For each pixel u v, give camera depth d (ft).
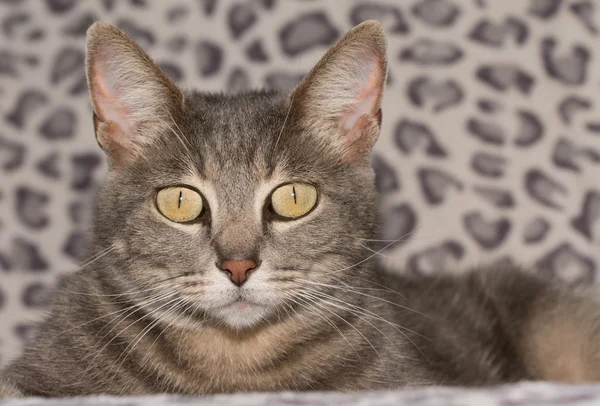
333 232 2.09
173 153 2.09
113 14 2.90
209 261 2.03
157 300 2.06
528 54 2.86
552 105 2.84
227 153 2.07
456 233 2.79
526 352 2.47
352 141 2.16
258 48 2.86
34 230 2.81
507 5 2.89
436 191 2.80
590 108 2.84
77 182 2.82
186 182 2.07
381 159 2.80
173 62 2.86
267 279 2.03
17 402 1.78
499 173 2.81
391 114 2.82
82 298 2.14
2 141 2.84
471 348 2.39
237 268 2.01
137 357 2.09
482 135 2.83
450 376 2.27
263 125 2.11
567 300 2.52
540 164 2.82
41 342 2.13
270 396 1.76
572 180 2.81
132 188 2.10
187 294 2.04
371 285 2.18
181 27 2.89
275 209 2.08
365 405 1.69
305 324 2.10
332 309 2.11
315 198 2.10
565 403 1.64
